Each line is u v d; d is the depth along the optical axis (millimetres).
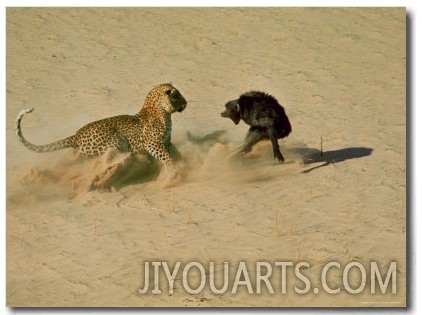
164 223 15203
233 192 16062
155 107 16891
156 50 24000
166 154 16703
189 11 26469
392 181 16359
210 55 23609
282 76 22297
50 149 16875
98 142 16781
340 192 16000
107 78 22344
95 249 14641
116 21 25828
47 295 13617
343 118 19609
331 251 14258
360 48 23938
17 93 21562
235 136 18609
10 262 14445
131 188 16406
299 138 18453
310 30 25047
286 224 15000
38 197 16281
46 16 26094
